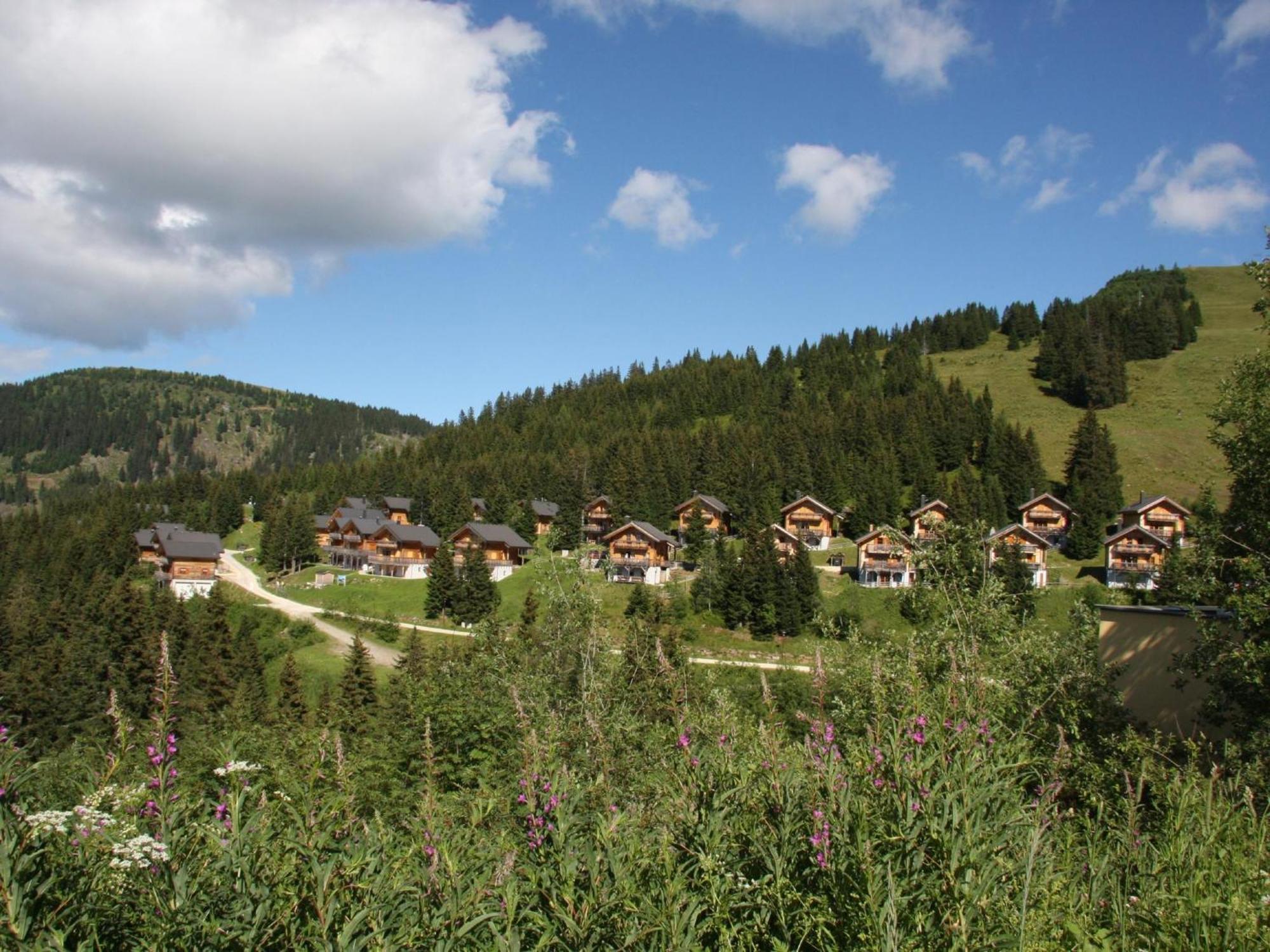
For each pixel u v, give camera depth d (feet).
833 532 280.31
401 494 382.63
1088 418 297.74
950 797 13.47
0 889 10.18
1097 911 15.60
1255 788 28.35
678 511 286.66
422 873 13.84
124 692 115.14
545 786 15.42
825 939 13.08
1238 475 58.29
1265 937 13.38
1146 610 64.18
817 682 22.33
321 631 195.00
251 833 13.24
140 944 11.18
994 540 44.73
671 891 13.33
